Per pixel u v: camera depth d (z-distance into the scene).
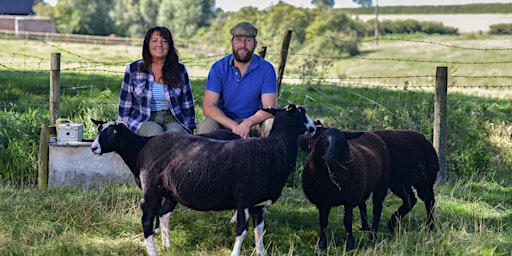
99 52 42.59
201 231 7.79
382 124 11.72
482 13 112.25
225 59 8.48
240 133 7.84
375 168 7.74
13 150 10.25
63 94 15.75
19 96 15.45
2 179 9.91
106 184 9.52
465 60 42.34
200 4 76.94
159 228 7.77
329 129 7.22
